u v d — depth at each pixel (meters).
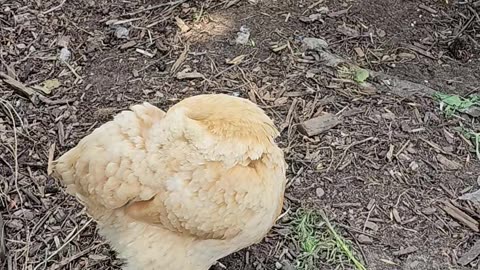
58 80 1.18
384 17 1.31
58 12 1.30
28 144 1.08
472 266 0.93
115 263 0.93
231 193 0.77
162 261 0.78
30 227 0.97
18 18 1.29
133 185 0.75
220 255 0.83
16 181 1.03
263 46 1.24
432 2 1.34
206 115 0.80
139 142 0.76
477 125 1.12
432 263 0.93
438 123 1.12
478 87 1.18
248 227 0.81
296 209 1.00
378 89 1.17
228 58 1.22
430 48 1.26
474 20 1.30
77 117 1.12
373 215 0.99
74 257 0.94
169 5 1.32
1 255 0.92
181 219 0.77
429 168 1.05
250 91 1.16
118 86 1.17
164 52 1.23
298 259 0.94
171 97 1.15
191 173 0.76
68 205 1.00
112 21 1.29
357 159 1.06
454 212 0.99
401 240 0.96
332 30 1.27
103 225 0.80
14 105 1.14
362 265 0.93
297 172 1.04
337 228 0.97
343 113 1.12
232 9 1.31
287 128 1.10
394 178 1.04
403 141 1.09
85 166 0.76
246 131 0.79
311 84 1.17
